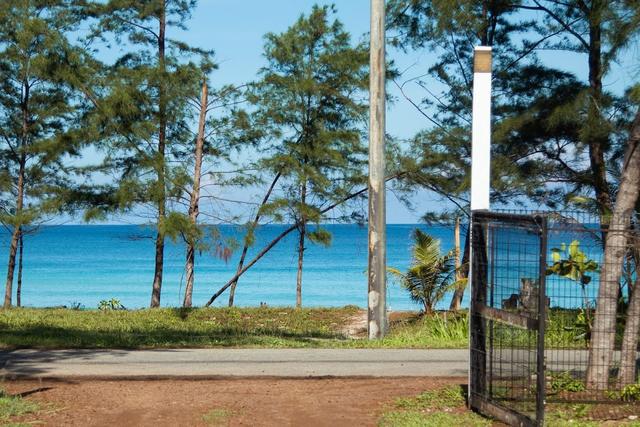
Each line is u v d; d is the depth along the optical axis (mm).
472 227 7539
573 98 19078
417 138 23016
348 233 122062
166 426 7203
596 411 7625
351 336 17688
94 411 7707
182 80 24141
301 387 8961
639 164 8102
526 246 6750
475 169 7531
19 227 24906
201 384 9125
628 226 8195
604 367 8125
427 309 19719
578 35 19875
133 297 49500
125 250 90500
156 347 12148
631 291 9102
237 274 25469
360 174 24609
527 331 7156
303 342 13133
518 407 7070
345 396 8430
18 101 24875
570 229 7727
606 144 19016
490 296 7344
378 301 15109
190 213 24031
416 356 11461
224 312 21969
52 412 7633
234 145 24594
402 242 95875
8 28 24047
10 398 8164
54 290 54000
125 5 24672
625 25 15219
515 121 19812
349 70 24016
